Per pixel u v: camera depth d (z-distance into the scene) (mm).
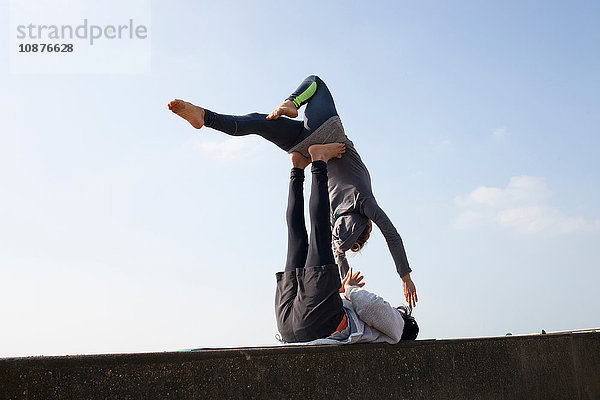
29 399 1214
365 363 2086
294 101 2928
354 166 3131
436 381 2383
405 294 3039
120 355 1378
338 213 3168
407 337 2453
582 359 3496
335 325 2182
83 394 1297
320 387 1886
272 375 1737
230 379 1611
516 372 2879
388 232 3039
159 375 1444
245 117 2809
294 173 2789
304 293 2213
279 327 2395
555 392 3146
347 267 3174
